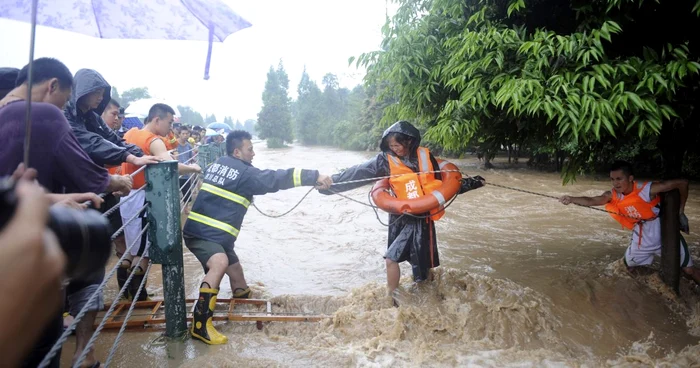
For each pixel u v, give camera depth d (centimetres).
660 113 379
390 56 518
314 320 431
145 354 368
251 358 359
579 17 436
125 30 290
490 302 445
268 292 516
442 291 464
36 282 85
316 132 5350
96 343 384
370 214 991
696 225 870
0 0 278
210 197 443
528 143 583
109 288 514
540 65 397
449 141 513
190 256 666
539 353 372
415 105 554
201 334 388
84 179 275
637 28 442
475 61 445
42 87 271
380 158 473
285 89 5278
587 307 458
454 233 805
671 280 489
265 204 1131
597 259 628
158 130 529
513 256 652
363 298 470
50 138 258
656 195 502
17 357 85
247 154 464
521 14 454
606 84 377
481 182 480
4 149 246
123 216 469
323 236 796
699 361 357
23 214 90
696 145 534
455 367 349
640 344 398
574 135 391
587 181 1560
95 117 430
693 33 424
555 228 842
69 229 123
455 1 473
